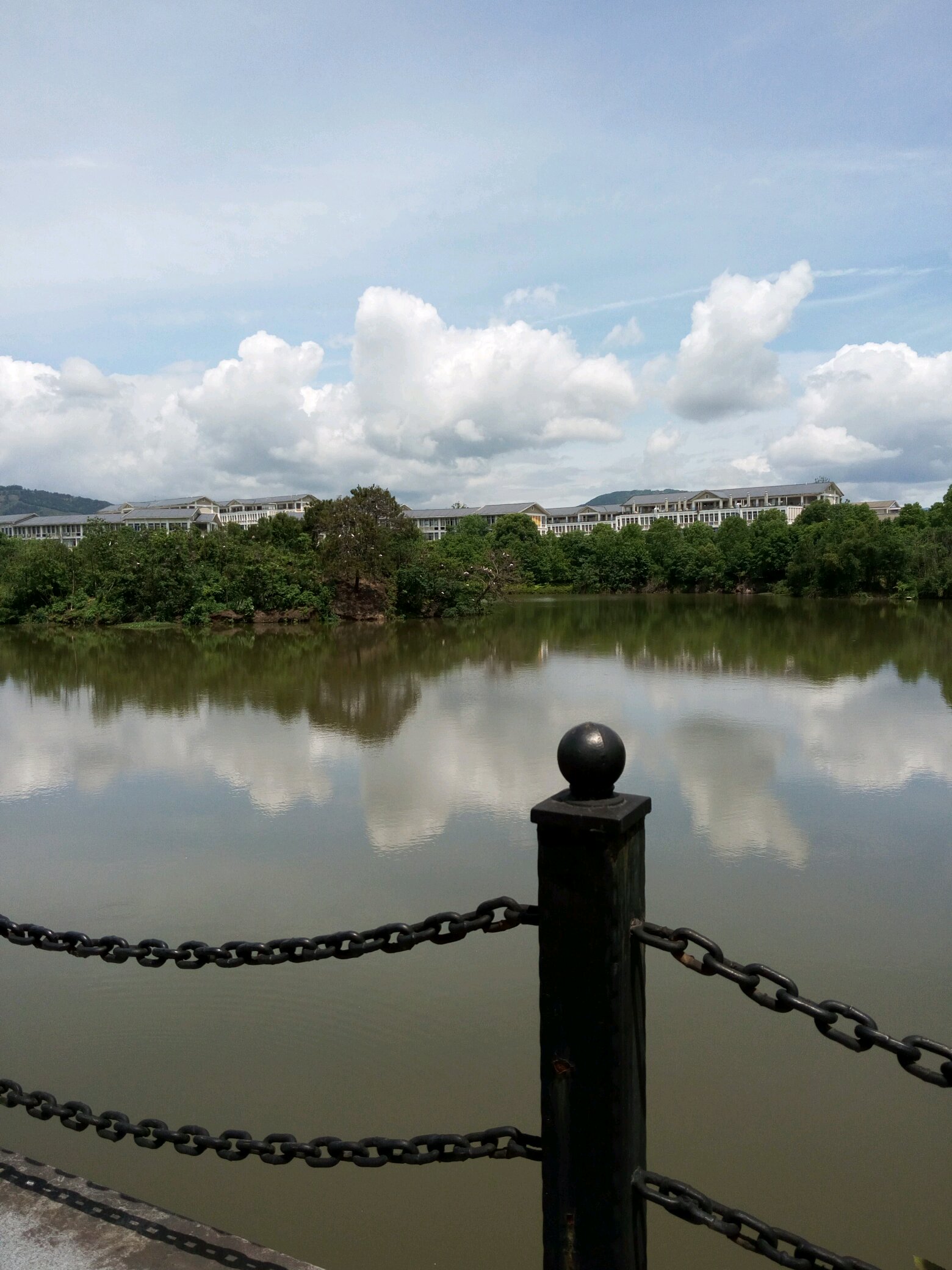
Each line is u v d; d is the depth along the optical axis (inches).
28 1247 86.3
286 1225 167.8
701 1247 162.1
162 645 1323.8
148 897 325.4
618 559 3216.0
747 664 959.0
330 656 1127.6
